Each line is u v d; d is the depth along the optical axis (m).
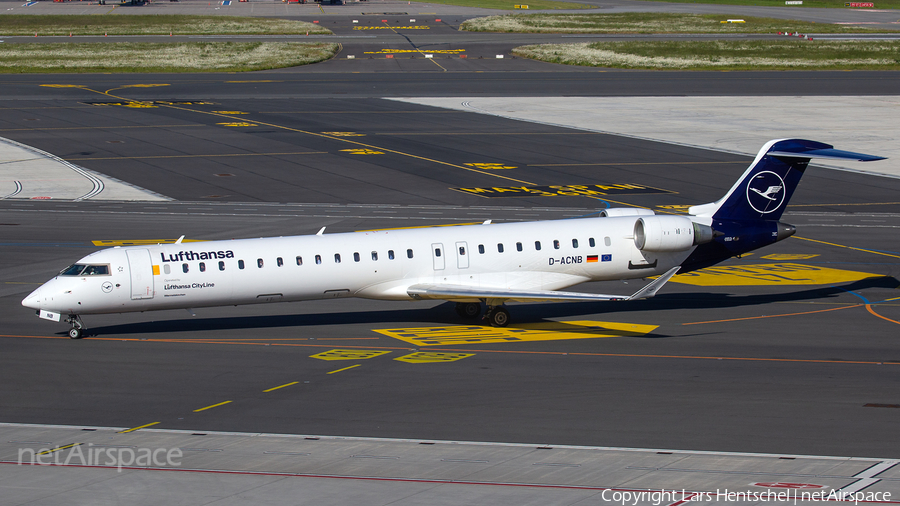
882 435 81.12
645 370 102.06
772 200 133.75
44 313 113.31
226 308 133.25
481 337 117.69
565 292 118.06
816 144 133.38
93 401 91.75
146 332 119.38
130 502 67.06
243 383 97.69
